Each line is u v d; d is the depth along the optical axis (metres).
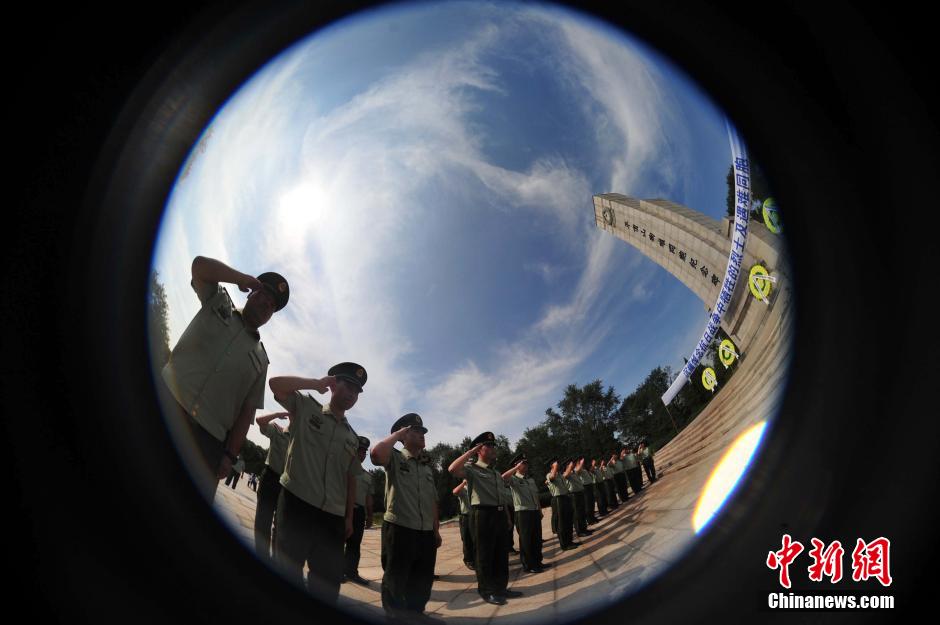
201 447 2.30
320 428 3.05
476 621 3.32
